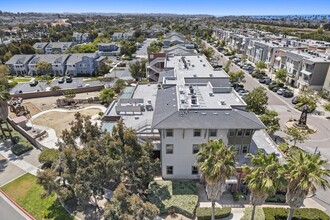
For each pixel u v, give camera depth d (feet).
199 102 113.80
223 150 69.31
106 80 280.92
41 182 86.33
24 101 223.71
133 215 69.67
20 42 480.23
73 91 236.84
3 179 118.32
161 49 330.95
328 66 218.59
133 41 530.27
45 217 94.02
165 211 92.02
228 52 424.05
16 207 100.53
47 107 208.33
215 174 66.74
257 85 252.01
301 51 276.41
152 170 95.45
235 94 123.75
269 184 62.39
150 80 235.81
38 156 131.54
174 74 164.66
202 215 88.17
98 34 650.02
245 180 73.67
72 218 92.27
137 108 144.56
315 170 63.05
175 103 113.50
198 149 103.76
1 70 284.41
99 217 91.81
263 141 117.29
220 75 159.63
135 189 99.91
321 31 531.91
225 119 98.94
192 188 102.42
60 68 323.57
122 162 92.17
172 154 104.88
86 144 99.50
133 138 92.63
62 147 104.63
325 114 183.42
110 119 140.05
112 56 427.33
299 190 64.39
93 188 88.33
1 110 138.31
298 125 161.17
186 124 96.84
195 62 201.36
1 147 147.74
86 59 319.06
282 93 222.07
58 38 581.12
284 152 126.11
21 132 162.91
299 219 87.35
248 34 458.09
